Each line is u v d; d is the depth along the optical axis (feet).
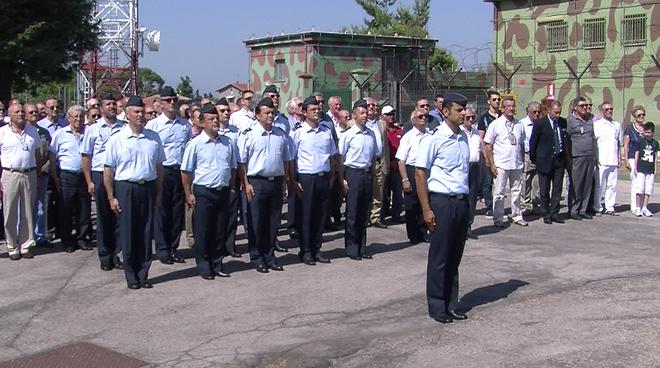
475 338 22.61
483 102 97.76
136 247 28.94
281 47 117.08
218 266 30.78
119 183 28.68
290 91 115.14
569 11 102.63
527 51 108.58
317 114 32.71
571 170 44.93
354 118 33.86
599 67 98.84
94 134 31.94
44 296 27.94
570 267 32.40
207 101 35.29
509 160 42.01
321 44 111.55
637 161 46.70
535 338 22.45
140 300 27.27
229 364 20.66
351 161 33.55
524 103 107.14
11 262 33.86
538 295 27.71
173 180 33.17
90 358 21.29
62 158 35.45
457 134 24.31
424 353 21.31
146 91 139.13
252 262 32.09
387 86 105.40
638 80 94.38
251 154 31.12
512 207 43.47
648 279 30.01
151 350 21.91
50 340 22.94
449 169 24.14
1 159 34.01
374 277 30.60
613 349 21.25
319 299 27.27
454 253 24.56
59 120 41.14
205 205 30.07
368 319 24.84
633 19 94.84
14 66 73.87
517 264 33.06
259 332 23.47
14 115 33.88
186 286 29.19
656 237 39.55
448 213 24.13
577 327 23.49
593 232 41.06
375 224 42.55
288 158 32.12
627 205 52.16
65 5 75.20
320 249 33.88
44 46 72.54
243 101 40.86
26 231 34.73
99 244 31.99
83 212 36.14
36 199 36.04
